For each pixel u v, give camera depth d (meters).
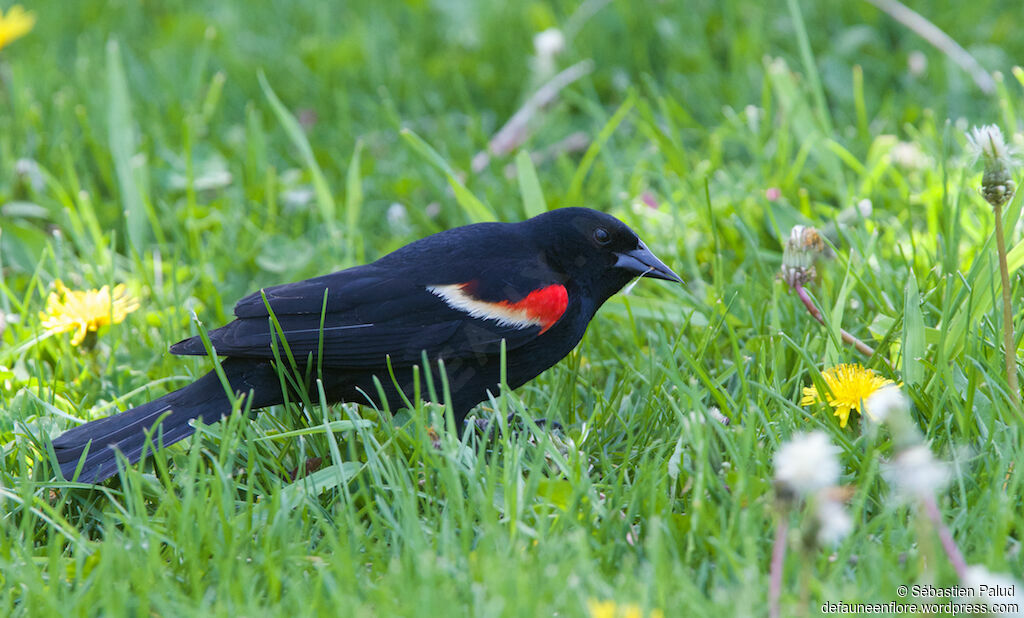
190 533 5.61
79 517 6.44
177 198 11.72
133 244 10.16
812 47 14.12
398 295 7.14
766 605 5.02
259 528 5.88
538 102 13.02
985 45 13.88
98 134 12.58
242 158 12.47
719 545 5.29
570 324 7.57
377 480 6.22
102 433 6.69
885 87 13.55
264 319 7.04
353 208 10.26
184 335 8.95
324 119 13.63
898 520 5.71
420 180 11.73
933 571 4.97
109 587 5.16
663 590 4.97
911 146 11.24
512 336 7.22
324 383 7.21
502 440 6.51
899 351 7.29
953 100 12.66
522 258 7.47
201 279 9.84
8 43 15.59
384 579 5.40
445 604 4.91
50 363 8.48
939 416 6.73
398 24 16.02
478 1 15.30
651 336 8.56
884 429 6.57
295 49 14.86
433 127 13.41
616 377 8.39
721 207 10.18
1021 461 5.78
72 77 14.46
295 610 5.18
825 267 8.70
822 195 10.92
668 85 13.54
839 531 4.46
